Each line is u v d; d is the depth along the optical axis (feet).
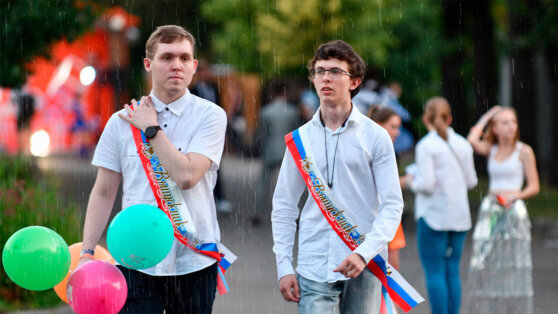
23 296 37.65
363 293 23.88
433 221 35.47
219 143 23.49
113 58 136.36
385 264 23.88
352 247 23.80
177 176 22.62
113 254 21.95
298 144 24.17
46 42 47.21
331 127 24.06
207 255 23.21
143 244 21.58
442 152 35.47
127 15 139.33
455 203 35.47
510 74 97.60
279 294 43.65
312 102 111.45
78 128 126.00
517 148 40.50
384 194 23.57
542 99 105.50
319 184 23.91
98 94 135.13
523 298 42.47
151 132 22.75
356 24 114.62
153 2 152.66
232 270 50.31
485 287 42.09
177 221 22.86
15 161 45.47
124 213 21.85
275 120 69.36
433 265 35.65
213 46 151.74
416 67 131.54
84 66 129.18
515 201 40.70
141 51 158.81
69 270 22.89
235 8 134.31
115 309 22.21
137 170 23.12
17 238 22.07
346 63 23.88
